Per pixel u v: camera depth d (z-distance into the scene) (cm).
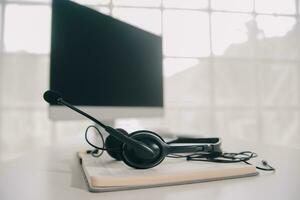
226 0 192
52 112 64
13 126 165
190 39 184
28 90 166
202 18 186
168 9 182
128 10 175
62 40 65
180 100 181
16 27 166
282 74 197
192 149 39
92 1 169
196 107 182
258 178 34
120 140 34
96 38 75
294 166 42
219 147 44
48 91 39
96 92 74
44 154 57
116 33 83
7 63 165
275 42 197
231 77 189
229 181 32
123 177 29
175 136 87
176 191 28
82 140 88
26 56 166
